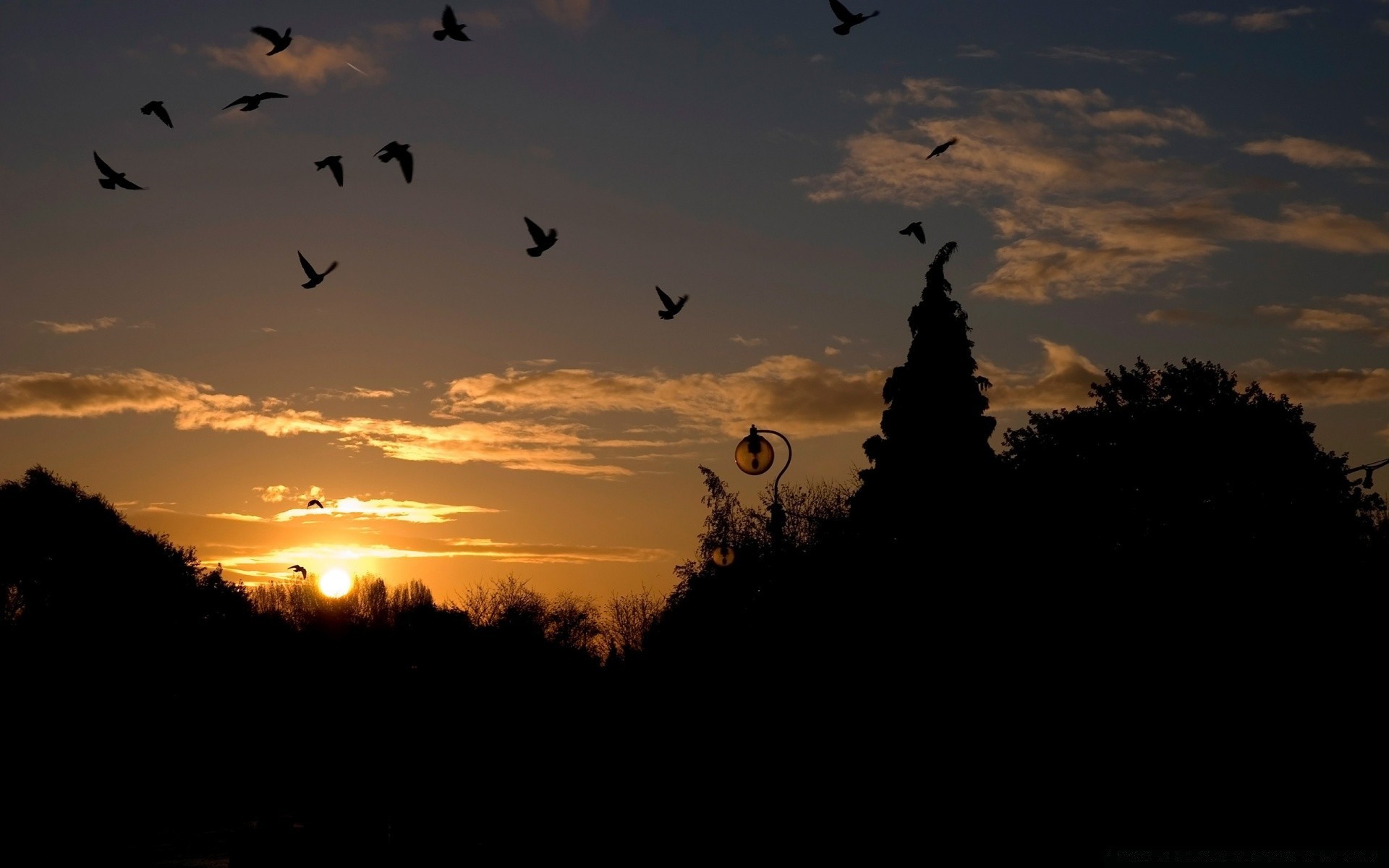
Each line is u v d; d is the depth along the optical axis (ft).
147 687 249.96
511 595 279.49
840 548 118.11
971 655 111.14
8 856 121.49
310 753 197.26
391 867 98.12
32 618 240.53
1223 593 134.41
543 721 173.17
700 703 119.65
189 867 113.50
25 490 252.01
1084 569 126.93
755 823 103.55
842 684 106.73
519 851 106.01
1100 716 111.86
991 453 154.10
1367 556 157.28
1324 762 111.34
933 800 98.27
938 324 156.15
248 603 279.90
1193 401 165.27
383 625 255.29
